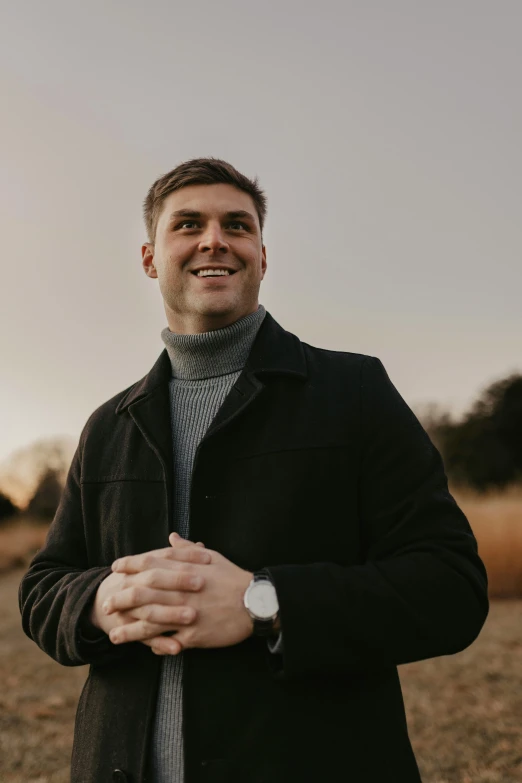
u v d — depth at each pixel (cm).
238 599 121
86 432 167
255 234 161
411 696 427
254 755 119
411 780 128
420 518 132
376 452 137
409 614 120
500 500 856
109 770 129
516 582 759
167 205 159
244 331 154
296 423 139
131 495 147
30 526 1327
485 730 366
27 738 390
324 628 117
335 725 123
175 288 156
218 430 139
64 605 138
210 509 137
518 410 1791
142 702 130
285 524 131
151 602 120
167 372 163
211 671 126
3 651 579
